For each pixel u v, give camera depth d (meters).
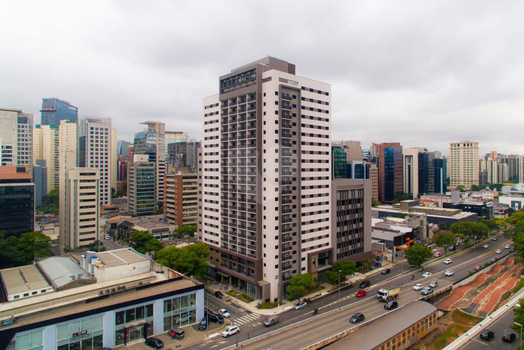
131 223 184.00
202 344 73.94
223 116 115.69
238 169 109.69
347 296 102.00
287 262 102.81
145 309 77.94
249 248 105.31
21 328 63.03
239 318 88.00
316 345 70.25
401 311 81.81
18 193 149.25
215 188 121.69
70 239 155.38
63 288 78.44
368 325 75.50
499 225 190.25
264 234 101.25
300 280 96.81
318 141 113.06
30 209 152.25
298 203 106.00
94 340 71.25
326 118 115.56
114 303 74.31
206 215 126.12
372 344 65.75
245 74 107.19
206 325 82.31
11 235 147.75
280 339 73.69
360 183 127.56
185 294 83.69
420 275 121.56
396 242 144.12
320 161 113.62
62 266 91.94
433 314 82.88
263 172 101.44
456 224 168.25
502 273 124.94
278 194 100.12
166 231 183.62
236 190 110.38
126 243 176.38
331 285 111.25
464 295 103.75
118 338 74.25
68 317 67.94
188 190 198.88
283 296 101.38
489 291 105.38
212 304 97.31
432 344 76.75
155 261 108.75
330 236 116.62
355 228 126.06
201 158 131.12
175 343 74.56
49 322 65.94
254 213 103.25
